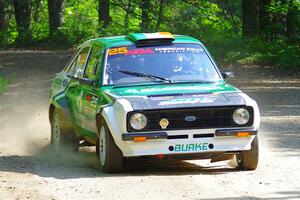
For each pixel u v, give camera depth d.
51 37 76.38
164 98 19.03
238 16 94.38
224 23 86.44
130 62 20.92
